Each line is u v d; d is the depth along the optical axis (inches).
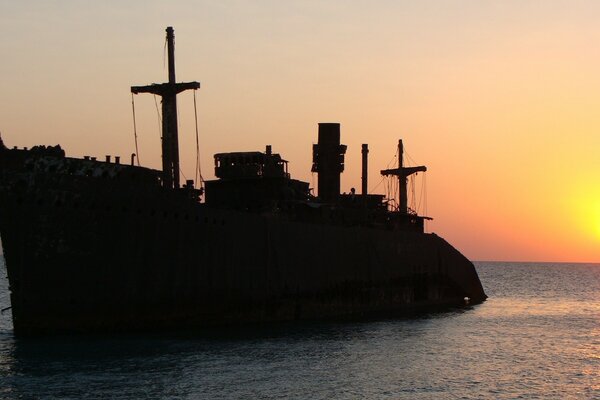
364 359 1891.0
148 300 2070.6
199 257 2206.0
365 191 3727.9
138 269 2046.0
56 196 1916.8
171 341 1993.1
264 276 2472.9
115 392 1461.6
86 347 1856.5
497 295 4928.6
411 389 1593.3
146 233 2059.5
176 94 2373.3
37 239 1908.2
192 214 2180.1
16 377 1553.9
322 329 2425.0
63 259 1931.6
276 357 1859.0
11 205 1893.5
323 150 3442.4
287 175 2891.2
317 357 1884.8
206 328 2242.9
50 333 1947.6
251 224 2415.1
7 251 1913.1
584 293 5255.9
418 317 2994.6
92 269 1968.5
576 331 2603.3
